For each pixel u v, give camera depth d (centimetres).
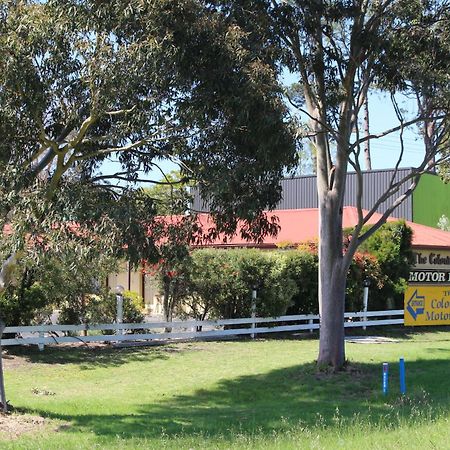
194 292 2400
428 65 1505
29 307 1964
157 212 1160
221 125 1092
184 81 1045
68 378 1681
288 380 1656
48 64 1004
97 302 2141
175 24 995
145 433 1046
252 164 1091
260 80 1047
